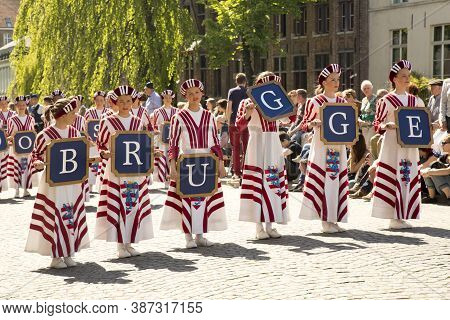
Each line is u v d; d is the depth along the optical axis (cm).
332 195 1039
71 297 729
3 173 1652
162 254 928
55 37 3180
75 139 873
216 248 953
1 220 1252
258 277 784
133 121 938
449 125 1427
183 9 3056
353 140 1040
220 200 980
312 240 984
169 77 3028
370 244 941
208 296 716
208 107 1888
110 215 918
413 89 1134
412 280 755
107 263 885
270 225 1017
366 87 1281
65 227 867
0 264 894
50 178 857
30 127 1645
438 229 1048
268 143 1011
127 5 3050
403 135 1050
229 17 2864
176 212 977
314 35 2081
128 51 3056
